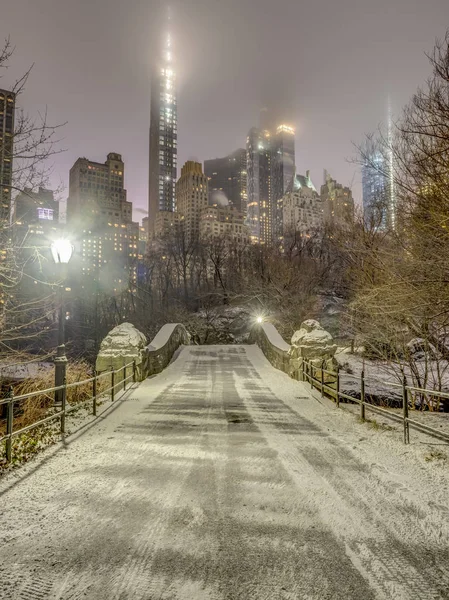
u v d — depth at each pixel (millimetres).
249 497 4633
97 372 13883
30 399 12797
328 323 32000
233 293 50281
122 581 3076
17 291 12219
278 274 37812
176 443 6902
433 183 8172
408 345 13242
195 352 24719
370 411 9609
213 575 3148
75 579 3100
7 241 10648
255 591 2965
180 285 71625
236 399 11391
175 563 3307
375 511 4270
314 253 52500
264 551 3490
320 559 3371
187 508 4336
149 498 4598
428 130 7949
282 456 6164
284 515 4176
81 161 168000
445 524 3984
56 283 10234
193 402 10914
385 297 9594
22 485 4949
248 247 70562
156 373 16797
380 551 3498
